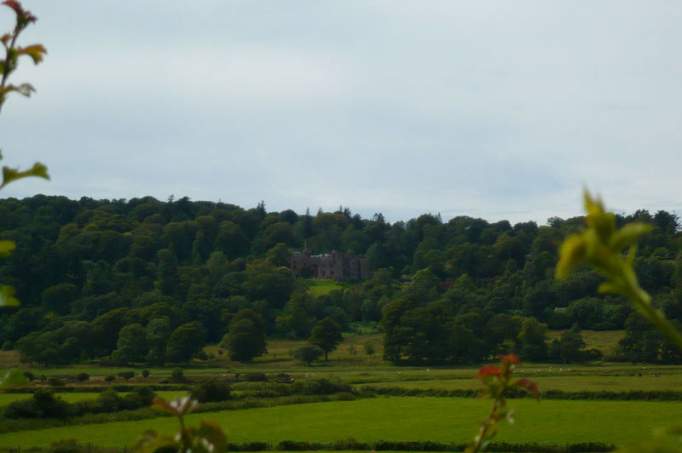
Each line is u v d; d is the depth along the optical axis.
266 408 110.00
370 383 143.38
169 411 5.79
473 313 195.88
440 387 132.88
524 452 75.75
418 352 184.25
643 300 3.50
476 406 112.00
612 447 75.31
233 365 183.75
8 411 88.62
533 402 112.94
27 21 5.82
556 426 88.62
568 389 121.19
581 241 3.50
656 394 115.81
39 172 5.60
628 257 3.58
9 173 5.55
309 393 125.75
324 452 77.62
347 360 194.62
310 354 185.62
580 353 180.00
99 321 194.38
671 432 3.57
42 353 175.38
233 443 80.06
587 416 96.94
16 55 5.77
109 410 96.81
